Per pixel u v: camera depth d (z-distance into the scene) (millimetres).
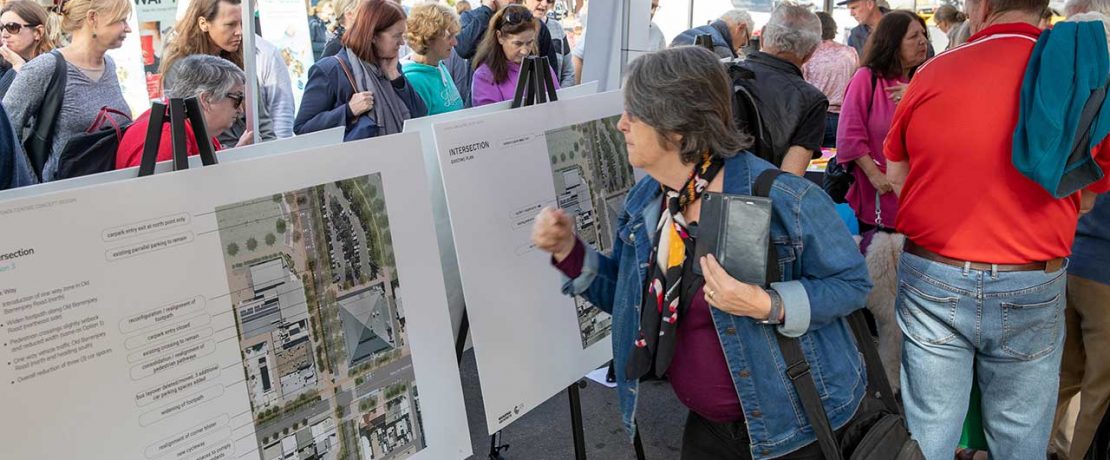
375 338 1581
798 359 1423
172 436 1262
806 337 1439
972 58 1845
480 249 1884
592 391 3146
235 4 3104
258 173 1376
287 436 1431
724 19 5016
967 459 2617
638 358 1484
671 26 6223
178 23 3158
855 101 3090
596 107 2301
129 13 2865
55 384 1122
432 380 1705
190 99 1287
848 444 1496
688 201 1418
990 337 1926
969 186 1851
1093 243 2199
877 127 3029
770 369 1431
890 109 3014
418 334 1672
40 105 2674
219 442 1327
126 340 1200
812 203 1380
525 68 2084
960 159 1850
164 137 1870
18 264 1081
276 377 1407
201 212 1292
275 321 1404
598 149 2287
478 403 3033
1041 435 2012
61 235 1125
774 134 2549
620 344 1629
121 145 1927
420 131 1853
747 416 1452
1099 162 1781
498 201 1936
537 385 2039
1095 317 2229
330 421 1502
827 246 1387
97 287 1164
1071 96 1673
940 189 1903
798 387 1423
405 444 1648
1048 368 1959
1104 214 2156
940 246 1936
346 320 1523
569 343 2154
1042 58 1714
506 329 1946
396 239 1623
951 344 1990
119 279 1189
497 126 1957
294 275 1433
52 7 3135
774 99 2547
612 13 2840
